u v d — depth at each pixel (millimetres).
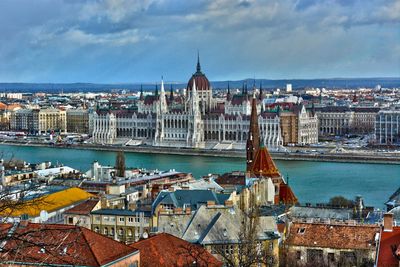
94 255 125312
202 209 177000
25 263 112125
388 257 147875
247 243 149750
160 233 158125
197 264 140875
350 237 168500
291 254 170125
